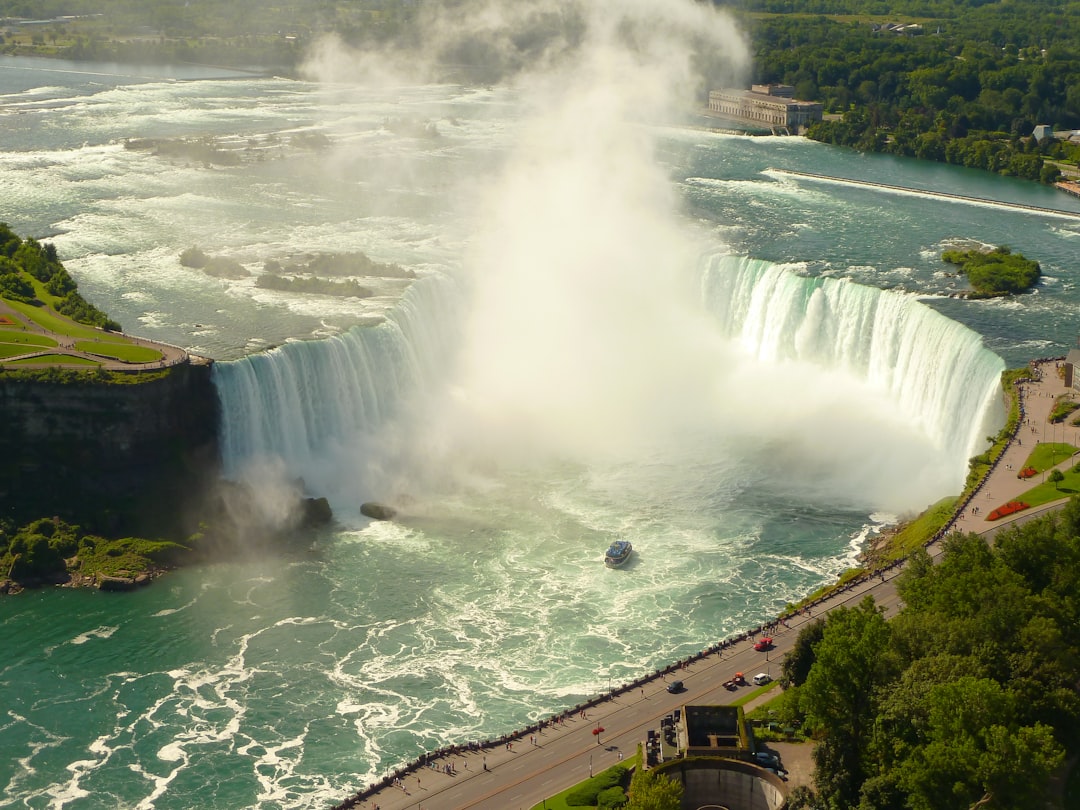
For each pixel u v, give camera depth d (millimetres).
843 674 167625
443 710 199000
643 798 157875
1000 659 170875
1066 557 192625
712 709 180375
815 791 165875
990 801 150875
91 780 184125
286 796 180500
